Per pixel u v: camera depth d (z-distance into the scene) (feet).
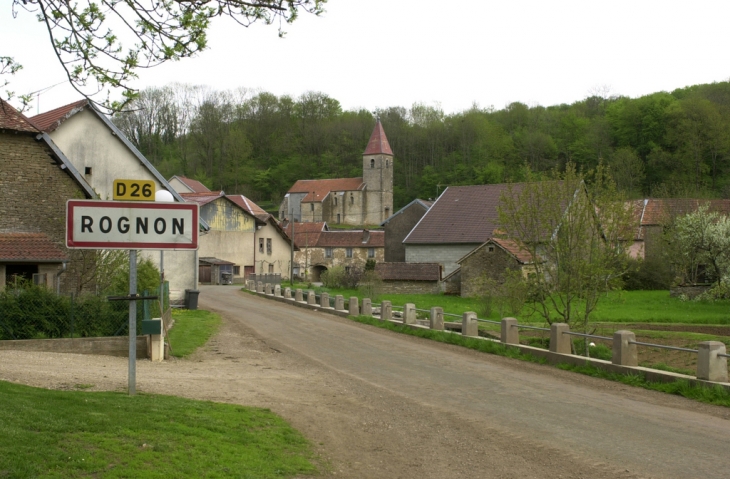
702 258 144.15
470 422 34.19
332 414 35.24
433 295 167.02
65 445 23.30
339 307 103.60
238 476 22.94
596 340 79.36
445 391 42.88
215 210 207.92
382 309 88.02
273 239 229.86
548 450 29.04
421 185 392.47
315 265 276.21
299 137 435.94
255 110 431.02
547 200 69.87
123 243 30.48
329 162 425.28
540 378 48.16
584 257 68.95
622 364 48.11
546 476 25.48
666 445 29.73
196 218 31.22
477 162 353.92
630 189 252.01
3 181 80.18
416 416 35.50
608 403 39.19
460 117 394.52
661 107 285.84
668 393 42.50
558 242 68.90
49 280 76.64
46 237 78.74
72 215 29.91
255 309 111.45
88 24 25.79
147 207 30.73
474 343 64.75
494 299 104.88
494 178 327.67
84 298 58.95
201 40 27.09
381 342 69.15
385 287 177.58
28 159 81.61
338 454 27.84
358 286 167.53
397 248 222.28
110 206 30.37
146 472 21.89
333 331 79.10
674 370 52.21
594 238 69.10
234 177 367.45
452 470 26.20
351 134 434.30
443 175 370.94
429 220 192.85
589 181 72.13
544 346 70.33
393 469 26.21
